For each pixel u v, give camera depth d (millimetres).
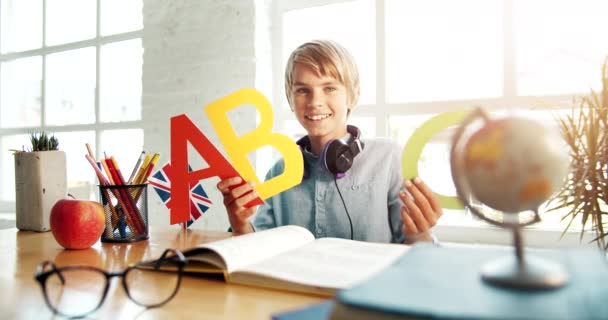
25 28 2633
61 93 2492
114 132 2293
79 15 2432
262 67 1877
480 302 285
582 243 1345
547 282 311
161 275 550
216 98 1920
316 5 1834
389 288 314
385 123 1705
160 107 2061
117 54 2293
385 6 1688
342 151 925
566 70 1404
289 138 872
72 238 729
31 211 968
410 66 1665
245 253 556
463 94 1576
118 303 443
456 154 406
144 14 2098
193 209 1082
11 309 429
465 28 1563
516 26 1474
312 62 1001
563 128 1123
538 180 336
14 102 2666
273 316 356
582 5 1376
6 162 2666
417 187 780
